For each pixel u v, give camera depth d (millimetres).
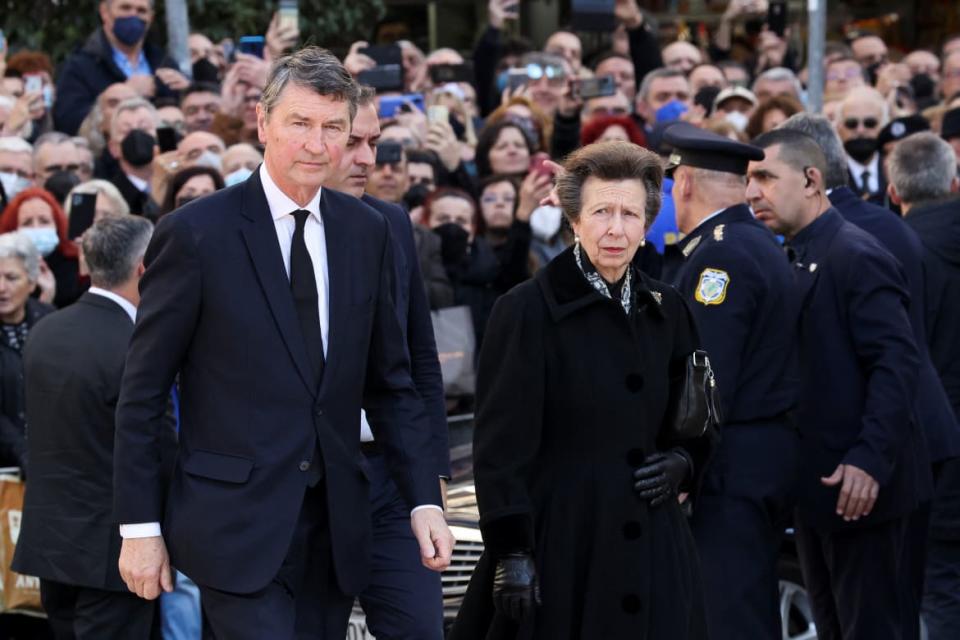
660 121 15805
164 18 20938
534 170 12820
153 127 14336
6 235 11195
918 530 10047
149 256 6797
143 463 6688
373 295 7020
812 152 9508
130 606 9406
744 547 8555
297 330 6770
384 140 13070
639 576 6957
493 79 18609
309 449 6762
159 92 16156
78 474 9250
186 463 6754
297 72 6617
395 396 7207
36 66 16047
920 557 10070
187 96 15883
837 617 9875
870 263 9273
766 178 9492
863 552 9461
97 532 9227
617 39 19344
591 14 18203
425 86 17531
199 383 6762
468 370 11883
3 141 13672
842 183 10312
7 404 10961
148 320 6695
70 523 9242
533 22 25672
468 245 12828
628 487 7008
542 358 6965
